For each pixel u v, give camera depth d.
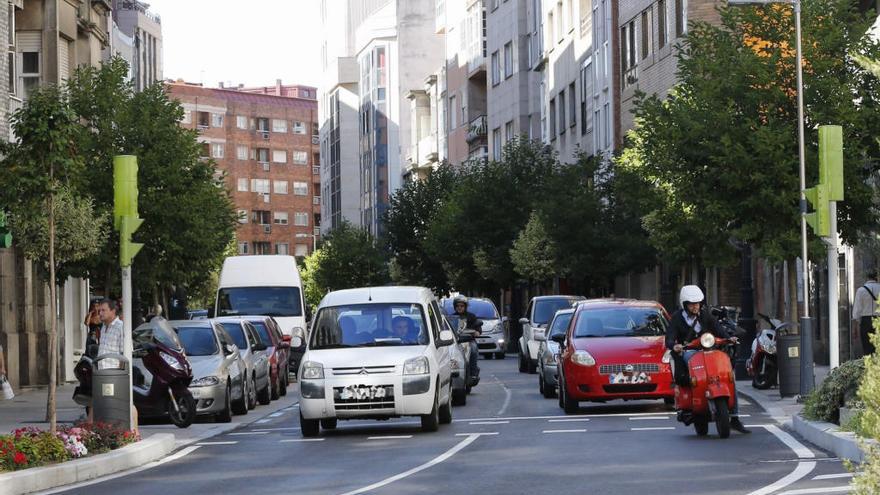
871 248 38.59
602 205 68.88
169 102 50.12
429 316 31.00
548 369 39.59
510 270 84.25
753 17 38.22
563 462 22.00
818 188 29.59
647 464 21.25
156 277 49.94
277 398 46.12
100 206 47.91
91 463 22.77
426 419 29.36
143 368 32.81
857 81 37.78
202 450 27.06
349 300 31.06
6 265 50.16
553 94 98.06
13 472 21.12
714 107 37.75
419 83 168.88
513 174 86.06
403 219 113.12
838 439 21.75
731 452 22.58
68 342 58.62
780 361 34.03
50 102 28.20
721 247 40.81
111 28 88.75
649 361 32.25
